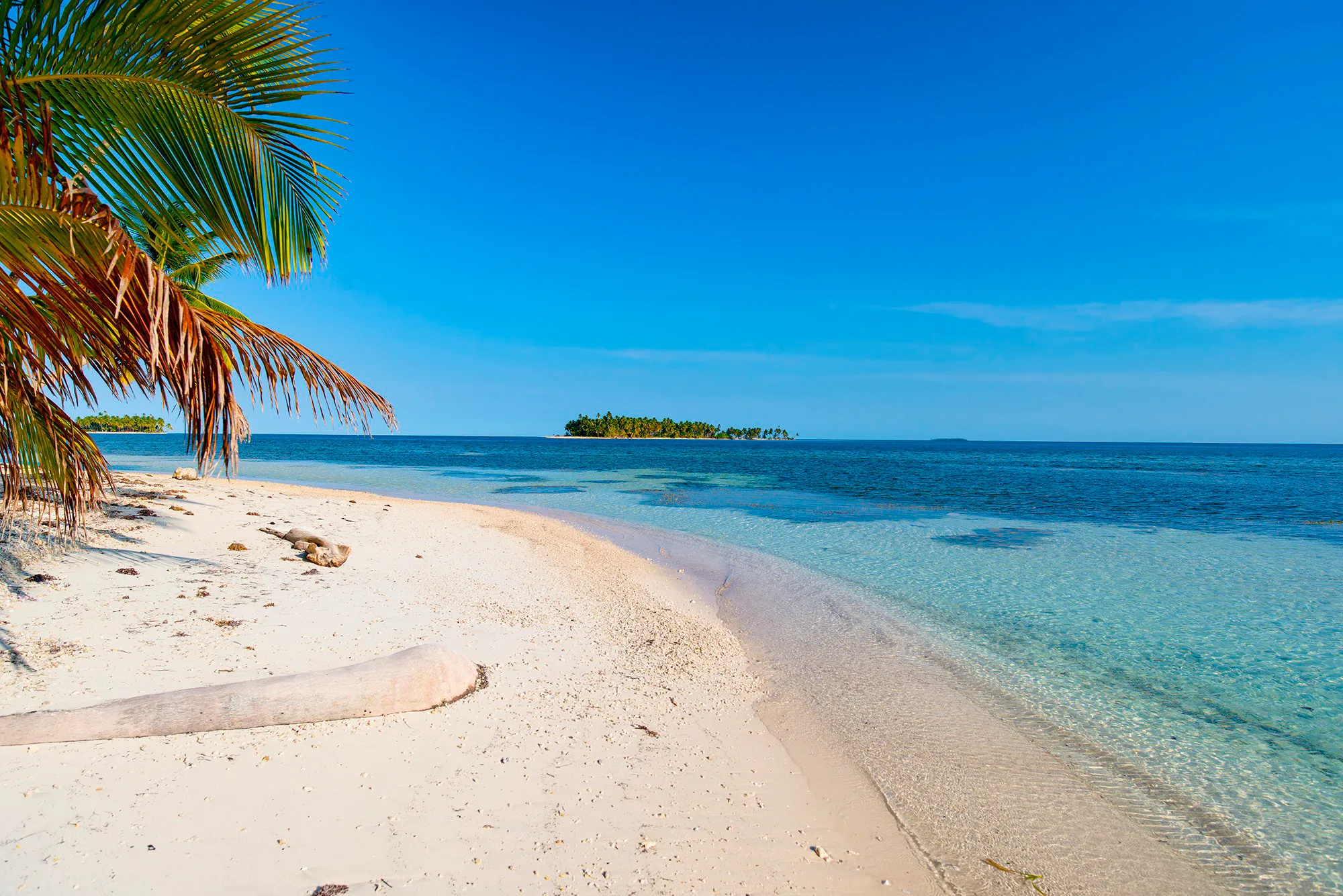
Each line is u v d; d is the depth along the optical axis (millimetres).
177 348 3678
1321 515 23594
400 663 5641
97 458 6262
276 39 3844
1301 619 10352
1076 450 180250
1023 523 21281
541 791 4531
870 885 3990
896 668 8086
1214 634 9617
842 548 16469
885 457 95812
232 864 3398
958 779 5469
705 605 10930
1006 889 4086
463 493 30703
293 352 4844
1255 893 4176
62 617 6391
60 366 3852
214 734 4645
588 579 12195
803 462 73250
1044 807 5105
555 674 6863
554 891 3516
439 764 4691
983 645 9055
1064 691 7484
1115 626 9930
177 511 12539
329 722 5047
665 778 4988
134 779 4020
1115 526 20609
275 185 4227
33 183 3279
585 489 33969
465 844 3826
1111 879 4250
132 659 5672
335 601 8438
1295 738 6379
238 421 4637
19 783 3832
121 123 3848
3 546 7770
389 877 3459
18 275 3359
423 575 10836
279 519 14266
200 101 3850
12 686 4887
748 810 4691
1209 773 5703
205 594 7832
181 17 3621
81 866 3238
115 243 3084
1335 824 4969
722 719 6305
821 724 6414
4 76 3553
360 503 20156
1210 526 20750
